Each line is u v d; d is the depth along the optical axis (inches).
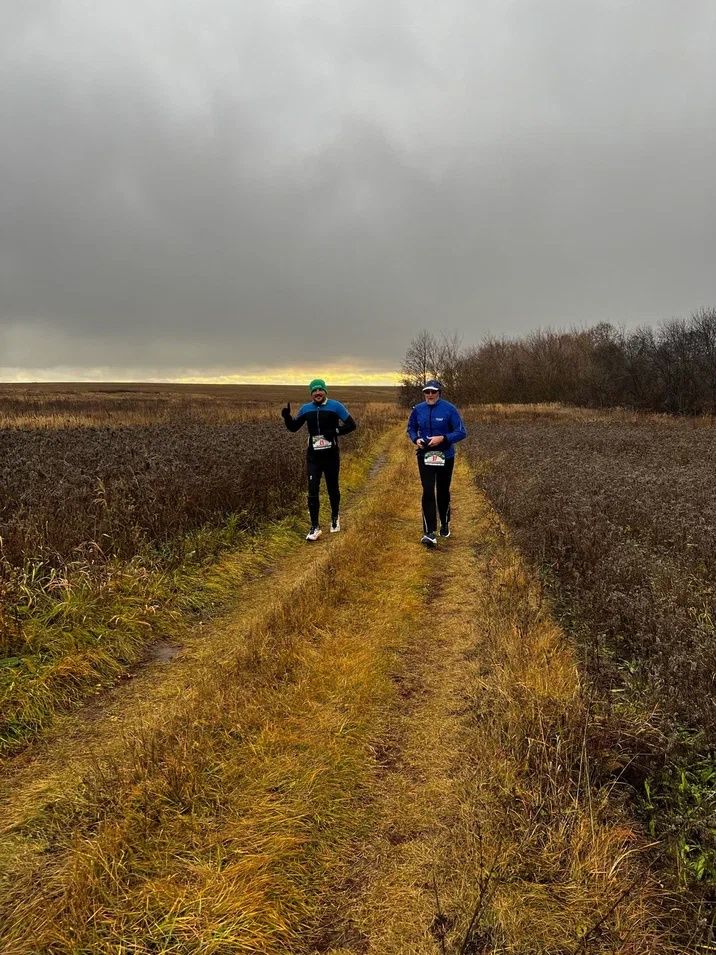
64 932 73.0
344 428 302.2
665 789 103.5
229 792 100.9
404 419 1497.3
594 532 231.8
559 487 342.3
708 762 105.0
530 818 92.4
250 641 157.9
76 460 378.3
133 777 102.3
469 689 140.3
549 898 80.2
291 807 98.1
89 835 92.4
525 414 1358.3
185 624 185.9
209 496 285.9
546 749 107.7
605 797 95.3
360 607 194.9
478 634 172.2
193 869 83.9
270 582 233.5
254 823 94.0
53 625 160.6
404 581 221.9
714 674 122.3
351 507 380.2
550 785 100.2
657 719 116.0
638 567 194.2
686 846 87.5
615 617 162.6
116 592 184.4
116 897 78.4
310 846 91.1
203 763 106.3
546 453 549.0
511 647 150.8
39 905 78.4
